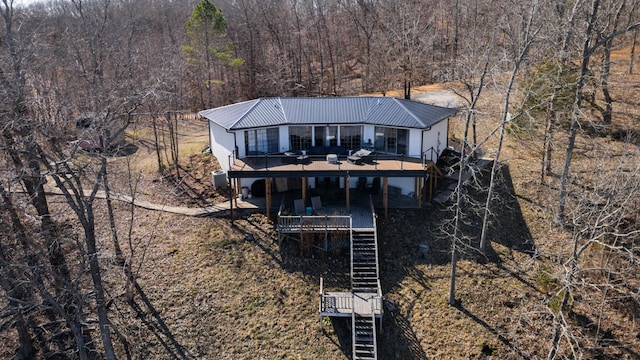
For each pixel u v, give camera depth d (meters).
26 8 23.89
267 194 24.41
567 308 19.88
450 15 54.81
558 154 28.42
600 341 18.95
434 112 27.92
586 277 20.94
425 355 19.00
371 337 19.50
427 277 22.11
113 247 23.27
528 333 19.39
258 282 21.94
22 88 15.39
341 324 20.28
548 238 23.00
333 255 23.17
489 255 22.80
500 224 24.39
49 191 28.09
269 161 25.44
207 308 20.81
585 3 22.94
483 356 18.78
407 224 24.45
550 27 23.67
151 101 29.61
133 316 20.50
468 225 24.45
